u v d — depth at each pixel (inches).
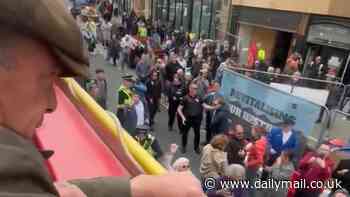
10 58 15.3
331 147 314.2
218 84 410.3
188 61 674.8
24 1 14.7
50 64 16.6
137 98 338.0
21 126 16.0
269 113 341.4
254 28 809.5
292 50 718.5
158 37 836.6
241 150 297.0
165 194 27.3
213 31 877.8
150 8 1138.0
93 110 53.7
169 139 430.6
